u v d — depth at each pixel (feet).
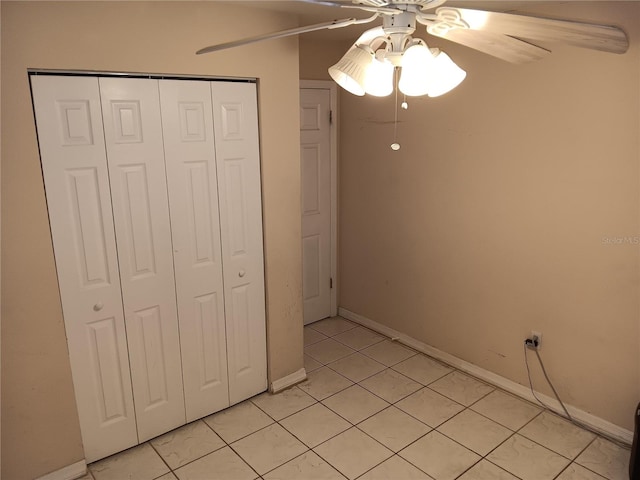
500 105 9.27
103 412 8.03
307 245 13.10
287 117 9.30
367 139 12.22
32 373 7.14
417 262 11.59
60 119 6.91
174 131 8.02
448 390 10.19
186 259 8.53
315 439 8.66
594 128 8.04
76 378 7.65
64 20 6.64
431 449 8.36
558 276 8.92
